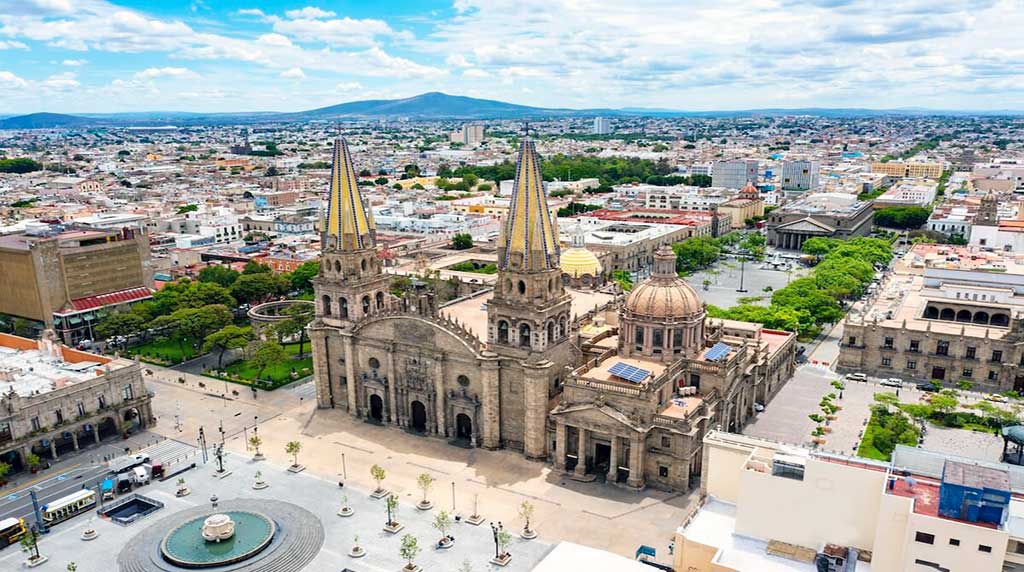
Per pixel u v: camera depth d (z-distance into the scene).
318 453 131.75
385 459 129.12
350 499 115.75
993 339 157.88
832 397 149.38
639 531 105.44
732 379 129.62
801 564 79.88
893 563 74.75
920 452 82.44
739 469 92.19
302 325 186.00
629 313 128.88
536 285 122.94
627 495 115.50
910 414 137.25
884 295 199.75
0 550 103.12
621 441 118.50
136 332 190.88
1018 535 69.19
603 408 116.69
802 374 171.12
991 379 159.50
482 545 102.44
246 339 174.62
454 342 130.88
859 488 78.50
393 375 139.38
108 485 116.94
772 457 88.44
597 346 136.88
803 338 198.75
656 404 117.94
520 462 126.94
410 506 113.25
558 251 127.56
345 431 141.00
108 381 137.50
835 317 197.62
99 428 143.62
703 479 94.75
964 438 133.75
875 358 170.75
